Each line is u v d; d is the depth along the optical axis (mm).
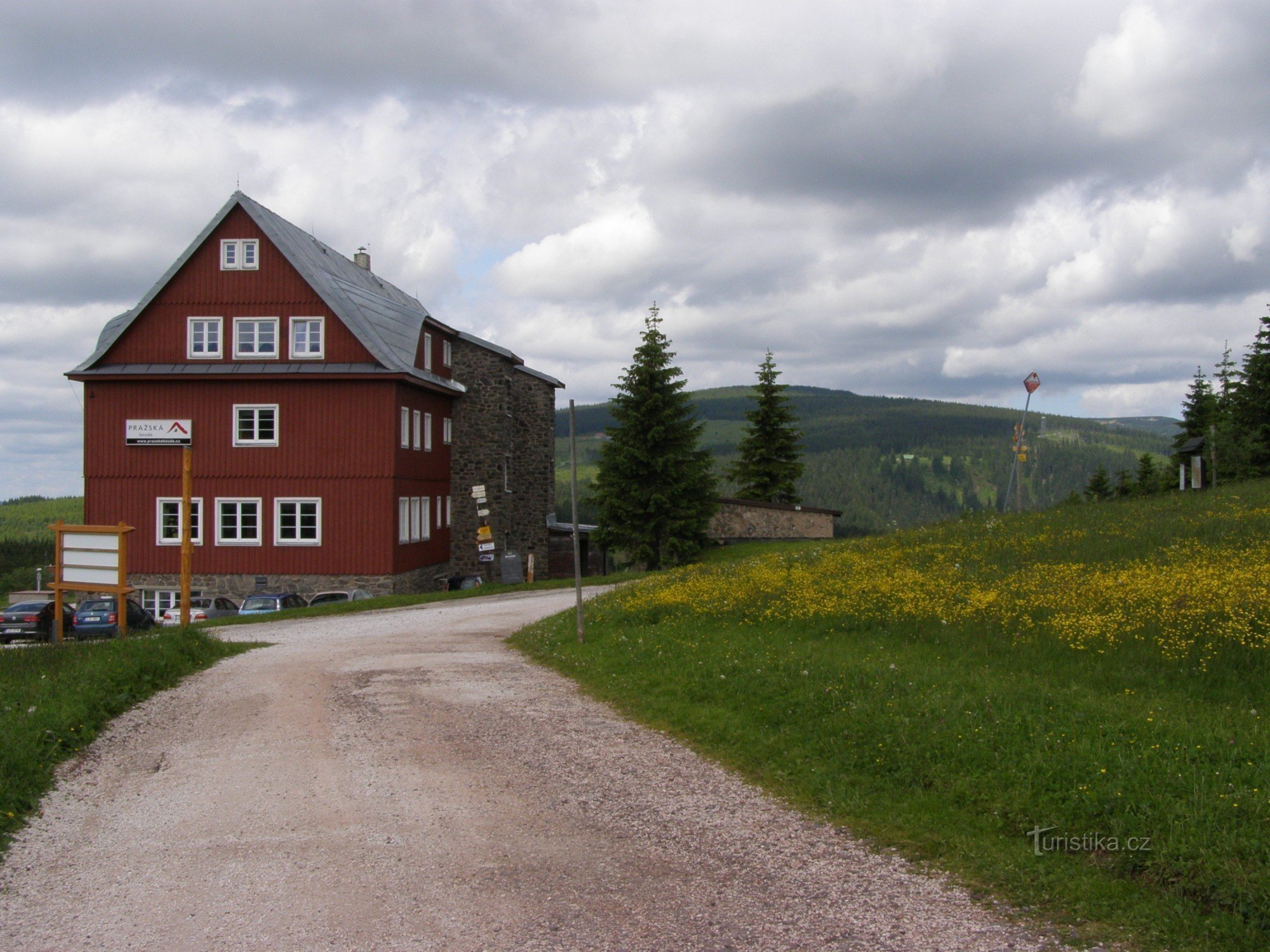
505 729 11766
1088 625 12328
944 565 19078
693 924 6242
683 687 12867
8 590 83188
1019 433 30047
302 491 39719
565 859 7445
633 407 49781
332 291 40250
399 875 7191
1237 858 6289
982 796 7945
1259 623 11344
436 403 46906
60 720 11477
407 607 34312
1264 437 45781
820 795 8609
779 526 55906
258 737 11758
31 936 6293
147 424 40000
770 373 67125
